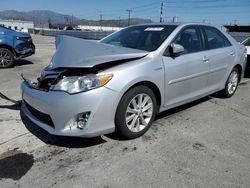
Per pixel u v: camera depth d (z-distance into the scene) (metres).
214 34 4.98
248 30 28.34
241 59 5.58
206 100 5.40
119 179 2.79
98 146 3.42
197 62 4.31
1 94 5.38
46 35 47.38
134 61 3.49
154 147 3.42
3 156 3.20
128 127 3.47
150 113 3.74
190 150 3.37
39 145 3.45
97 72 3.16
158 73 3.65
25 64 10.01
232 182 2.76
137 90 3.45
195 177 2.83
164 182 2.74
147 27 4.52
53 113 3.13
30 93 3.45
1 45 8.94
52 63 3.69
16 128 3.93
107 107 3.17
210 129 4.01
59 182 2.74
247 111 4.84
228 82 5.40
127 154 3.25
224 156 3.24
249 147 3.49
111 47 3.84
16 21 86.38
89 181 2.76
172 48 3.80
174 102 4.09
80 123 3.13
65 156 3.21
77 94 3.06
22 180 2.77
